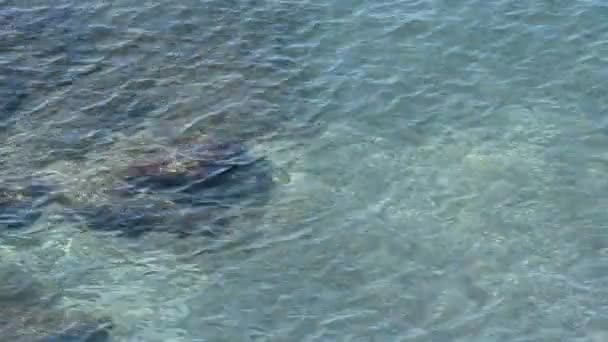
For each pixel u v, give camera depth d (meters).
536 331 47.53
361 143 60.53
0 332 48.72
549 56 66.50
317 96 64.75
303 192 56.94
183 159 59.53
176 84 66.38
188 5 74.50
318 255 52.50
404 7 72.56
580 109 62.00
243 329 48.38
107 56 69.31
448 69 66.19
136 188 57.44
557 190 55.88
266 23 72.19
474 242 52.66
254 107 64.00
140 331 48.62
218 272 51.75
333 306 49.38
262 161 59.44
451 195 55.97
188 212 55.66
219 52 69.44
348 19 71.94
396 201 55.81
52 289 51.12
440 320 48.34
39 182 58.03
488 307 48.88
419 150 59.62
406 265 51.56
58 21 72.94
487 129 60.91
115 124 62.81
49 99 65.19
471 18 70.50
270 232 54.16
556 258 51.44
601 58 65.94
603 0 71.06
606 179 56.47
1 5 74.81
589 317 48.09
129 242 53.84
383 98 64.19
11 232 54.56
